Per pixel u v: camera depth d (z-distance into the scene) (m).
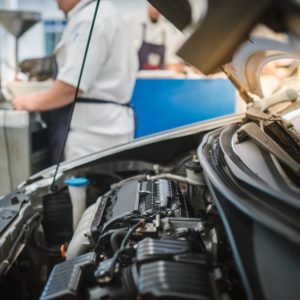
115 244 0.83
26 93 2.26
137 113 2.56
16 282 1.03
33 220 1.12
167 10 1.01
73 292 0.72
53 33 4.75
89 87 1.94
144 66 3.30
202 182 1.11
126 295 0.70
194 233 0.82
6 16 2.54
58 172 1.39
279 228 0.57
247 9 0.67
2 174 2.04
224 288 0.69
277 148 0.93
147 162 1.47
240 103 2.06
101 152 1.45
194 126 1.48
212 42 0.79
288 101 1.21
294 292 0.58
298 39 0.72
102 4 1.94
